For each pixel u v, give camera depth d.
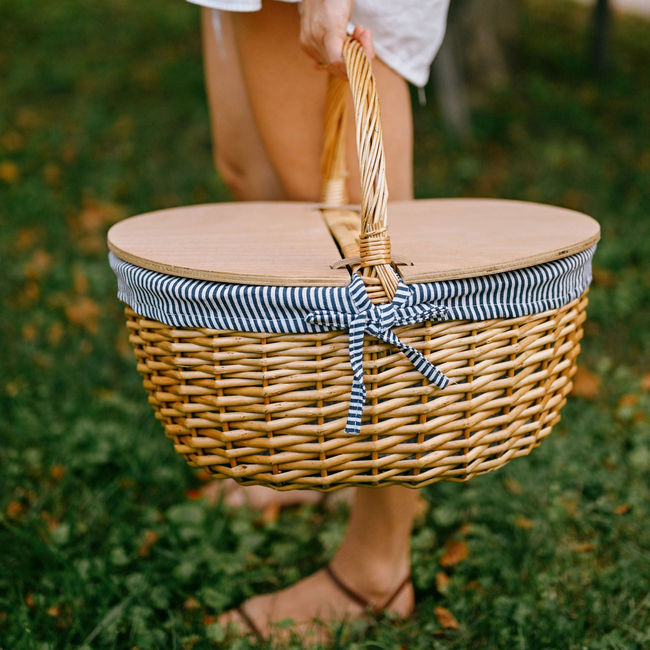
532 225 1.21
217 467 1.04
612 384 2.35
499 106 6.16
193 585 1.56
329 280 0.92
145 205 4.11
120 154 4.85
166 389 1.05
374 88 0.98
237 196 1.80
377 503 1.37
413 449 1.00
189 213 1.38
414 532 1.73
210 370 0.97
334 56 1.09
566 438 2.02
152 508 1.76
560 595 1.49
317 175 1.53
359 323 0.91
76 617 1.39
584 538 1.68
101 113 5.54
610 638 1.34
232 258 1.02
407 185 1.57
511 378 1.02
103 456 1.90
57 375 2.32
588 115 6.23
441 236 1.14
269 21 1.38
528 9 10.04
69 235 3.59
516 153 5.29
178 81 6.27
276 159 1.53
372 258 0.93
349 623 1.42
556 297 1.03
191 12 8.25
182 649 1.37
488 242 1.08
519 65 6.54
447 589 1.51
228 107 1.61
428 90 6.19
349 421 0.94
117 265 1.09
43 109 5.66
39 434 1.99
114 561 1.57
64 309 2.80
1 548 1.60
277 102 1.44
